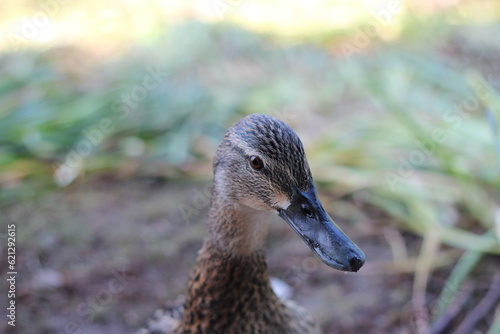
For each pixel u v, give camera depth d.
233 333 0.90
